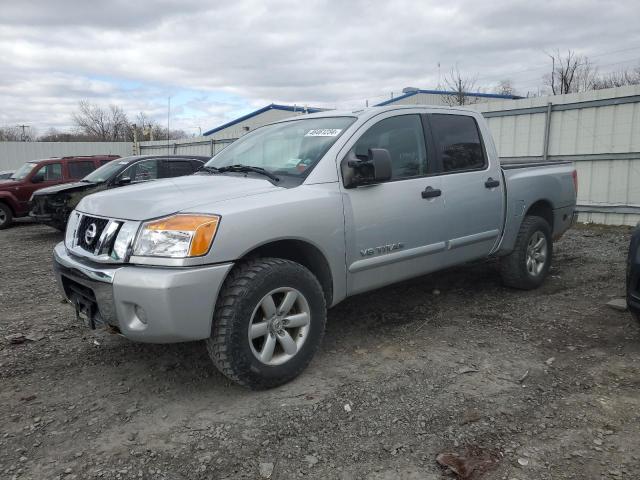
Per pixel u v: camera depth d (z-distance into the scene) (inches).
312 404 125.0
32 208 409.4
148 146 969.5
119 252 121.6
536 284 217.3
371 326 177.9
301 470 101.0
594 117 407.5
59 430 115.3
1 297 228.1
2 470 101.0
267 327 129.1
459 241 180.2
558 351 155.3
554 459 103.2
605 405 123.4
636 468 99.8
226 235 120.6
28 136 2368.4
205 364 149.1
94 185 399.5
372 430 114.2
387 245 157.5
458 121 191.0
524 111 450.3
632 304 152.3
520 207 205.2
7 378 141.8
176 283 114.0
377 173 143.3
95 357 155.5
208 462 103.4
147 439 111.5
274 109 1362.0
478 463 102.0
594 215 415.2
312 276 136.9
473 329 174.2
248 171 158.1
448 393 130.0
